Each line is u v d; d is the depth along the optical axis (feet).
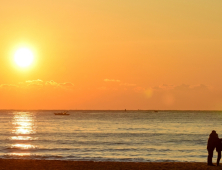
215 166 83.30
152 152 142.51
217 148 84.23
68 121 505.25
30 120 549.95
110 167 85.05
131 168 83.25
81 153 138.31
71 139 205.77
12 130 299.79
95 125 387.34
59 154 134.31
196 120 551.18
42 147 160.04
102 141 192.85
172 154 136.26
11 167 84.89
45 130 299.38
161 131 286.66
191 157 127.24
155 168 82.99
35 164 89.92
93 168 83.51
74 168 83.51
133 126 367.04
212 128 331.36
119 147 161.79
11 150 144.66
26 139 203.21
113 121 506.07
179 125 389.39
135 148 156.87
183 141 192.24
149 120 549.95
